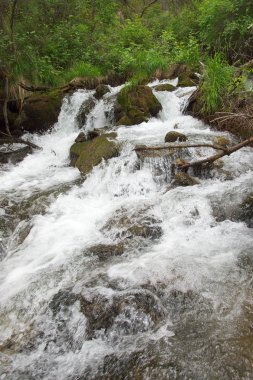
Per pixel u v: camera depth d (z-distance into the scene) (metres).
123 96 10.24
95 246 5.16
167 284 4.24
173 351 3.39
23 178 7.96
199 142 7.54
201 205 5.73
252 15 12.41
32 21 14.10
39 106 10.61
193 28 16.73
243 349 3.31
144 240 5.22
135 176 6.84
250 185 6.18
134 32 15.89
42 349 3.73
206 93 8.95
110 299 4.00
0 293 4.55
